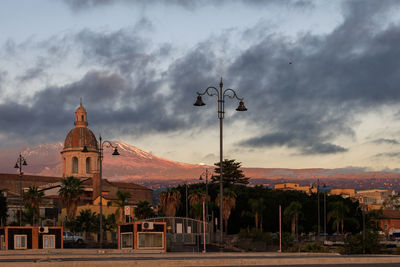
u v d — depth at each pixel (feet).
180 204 426.10
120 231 201.87
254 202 396.57
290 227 421.18
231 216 428.15
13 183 507.71
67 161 558.15
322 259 111.14
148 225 195.00
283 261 107.76
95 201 418.51
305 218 435.12
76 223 324.80
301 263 108.99
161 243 196.75
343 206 407.23
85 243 294.05
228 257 124.77
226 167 531.50
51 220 393.70
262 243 295.69
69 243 287.07
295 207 389.19
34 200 365.81
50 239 207.41
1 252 167.84
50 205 402.93
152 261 100.32
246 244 294.46
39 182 526.16
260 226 415.03
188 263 102.42
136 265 98.99
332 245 310.24
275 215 424.46
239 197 432.66
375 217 498.28
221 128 140.46
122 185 513.86
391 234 488.02
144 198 531.50
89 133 570.46
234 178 535.19
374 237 283.38
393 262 114.42
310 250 250.78
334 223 410.11
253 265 105.60
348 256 129.18
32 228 204.23
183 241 270.26
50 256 130.62
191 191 418.92
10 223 360.07
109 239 338.75
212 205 408.67
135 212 372.17
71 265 94.58
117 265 97.76
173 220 270.87
